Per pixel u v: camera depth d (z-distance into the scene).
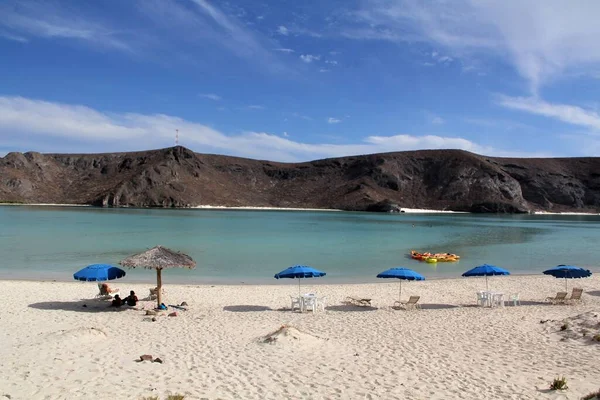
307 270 17.31
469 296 20.31
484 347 12.15
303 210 155.12
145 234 50.28
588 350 11.43
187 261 16.95
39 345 11.30
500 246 44.12
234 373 9.91
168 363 10.49
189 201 159.38
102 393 8.65
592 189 180.12
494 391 9.03
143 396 8.57
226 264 30.20
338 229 64.44
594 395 8.20
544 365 10.54
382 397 8.77
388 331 13.94
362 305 18.14
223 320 15.20
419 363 10.76
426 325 14.71
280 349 11.51
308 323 14.98
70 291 19.92
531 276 26.23
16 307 16.52
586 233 61.75
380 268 29.42
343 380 9.61
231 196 179.50
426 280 24.80
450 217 112.56
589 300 19.33
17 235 46.69
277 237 50.09
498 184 172.38
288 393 8.91
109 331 13.41
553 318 15.53
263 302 18.59
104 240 43.09
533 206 171.88
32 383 9.03
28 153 183.88
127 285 21.91
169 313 16.08
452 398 8.71
